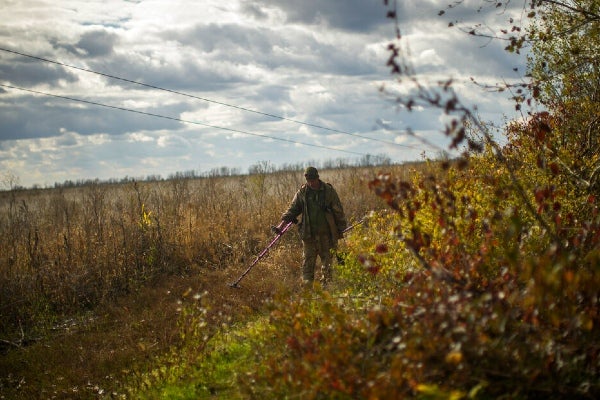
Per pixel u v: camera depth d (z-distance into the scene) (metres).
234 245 13.98
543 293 3.64
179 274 13.16
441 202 4.95
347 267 6.89
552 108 7.95
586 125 7.58
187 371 6.62
